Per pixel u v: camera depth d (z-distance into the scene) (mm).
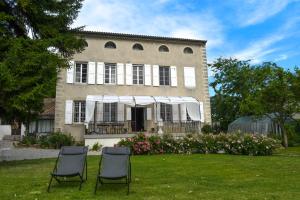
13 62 11648
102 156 8867
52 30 13859
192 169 11375
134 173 10656
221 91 34406
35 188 8414
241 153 16672
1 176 10234
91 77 24797
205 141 17562
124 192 7945
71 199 7254
